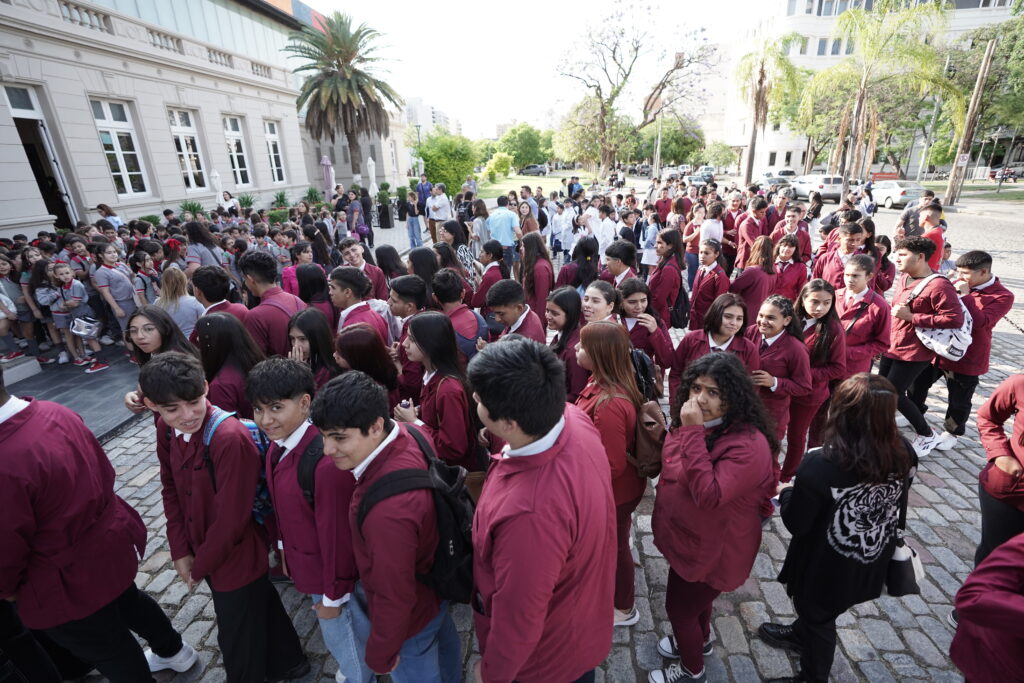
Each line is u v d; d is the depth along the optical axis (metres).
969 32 29.94
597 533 1.44
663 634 2.72
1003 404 2.33
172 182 15.88
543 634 1.47
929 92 21.50
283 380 1.82
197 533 2.06
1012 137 39.66
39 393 5.98
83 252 7.41
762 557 3.27
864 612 2.82
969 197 28.25
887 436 1.82
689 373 1.96
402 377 3.46
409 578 1.65
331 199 23.50
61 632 2.00
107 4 13.72
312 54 24.36
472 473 2.52
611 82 29.59
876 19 19.97
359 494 1.66
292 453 1.93
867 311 3.80
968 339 3.74
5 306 6.46
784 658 2.55
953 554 3.22
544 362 1.37
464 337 3.42
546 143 88.38
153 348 2.93
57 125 12.20
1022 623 1.31
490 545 1.43
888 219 20.30
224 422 2.02
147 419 5.39
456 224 7.04
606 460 1.61
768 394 3.24
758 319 3.28
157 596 3.10
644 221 10.89
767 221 9.17
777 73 25.53
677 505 2.05
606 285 3.14
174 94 16.06
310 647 2.71
